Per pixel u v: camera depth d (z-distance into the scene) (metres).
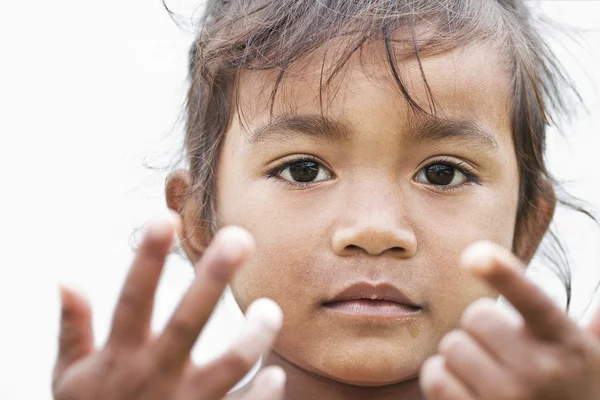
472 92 1.76
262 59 1.82
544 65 2.26
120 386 1.13
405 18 1.77
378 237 1.59
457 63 1.75
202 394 1.13
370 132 1.67
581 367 1.07
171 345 1.13
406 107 1.68
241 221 1.77
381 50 1.71
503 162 1.81
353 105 1.67
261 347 1.14
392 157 1.67
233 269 1.12
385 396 1.75
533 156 2.06
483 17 1.89
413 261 1.63
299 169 1.73
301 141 1.71
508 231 1.81
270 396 1.15
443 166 1.74
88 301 1.19
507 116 1.86
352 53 1.71
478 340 1.11
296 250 1.66
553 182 2.37
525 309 1.06
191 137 2.20
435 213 1.68
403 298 1.61
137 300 1.13
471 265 1.04
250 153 1.78
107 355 1.14
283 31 1.82
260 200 1.73
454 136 1.72
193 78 2.25
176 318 1.13
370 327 1.61
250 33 1.88
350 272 1.61
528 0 2.42
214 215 1.97
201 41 2.12
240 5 2.01
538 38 2.28
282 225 1.69
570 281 2.50
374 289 1.60
